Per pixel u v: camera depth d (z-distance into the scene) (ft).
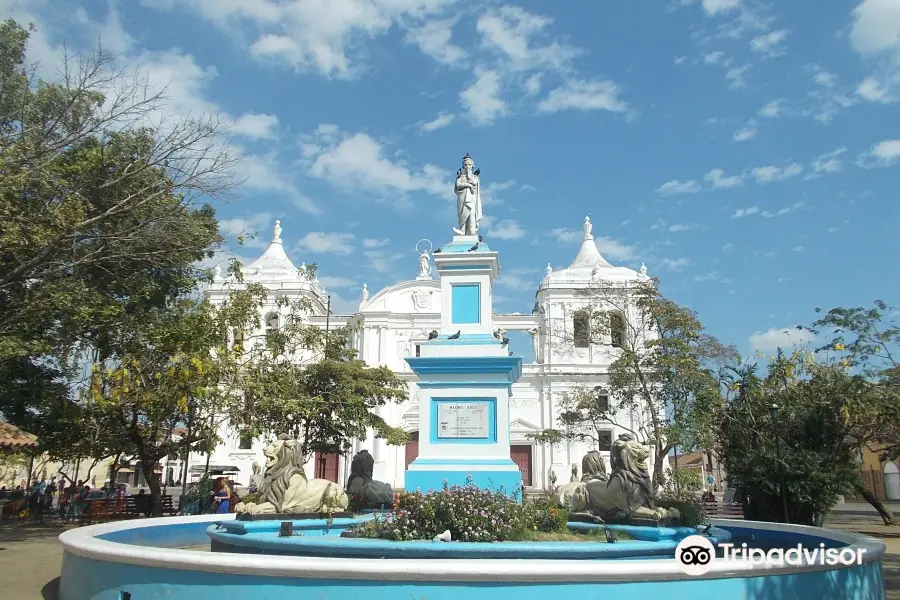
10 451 78.54
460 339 46.09
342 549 29.40
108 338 70.95
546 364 151.84
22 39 72.28
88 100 64.75
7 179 53.98
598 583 23.20
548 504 37.29
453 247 49.67
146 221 64.75
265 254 163.53
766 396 73.26
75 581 30.96
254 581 24.30
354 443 146.41
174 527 45.57
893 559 53.06
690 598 23.79
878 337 74.28
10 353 57.98
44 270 61.77
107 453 91.66
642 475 35.12
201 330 72.38
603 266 159.94
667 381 88.89
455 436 44.21
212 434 79.05
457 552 28.50
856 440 79.00
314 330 89.76
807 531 38.86
